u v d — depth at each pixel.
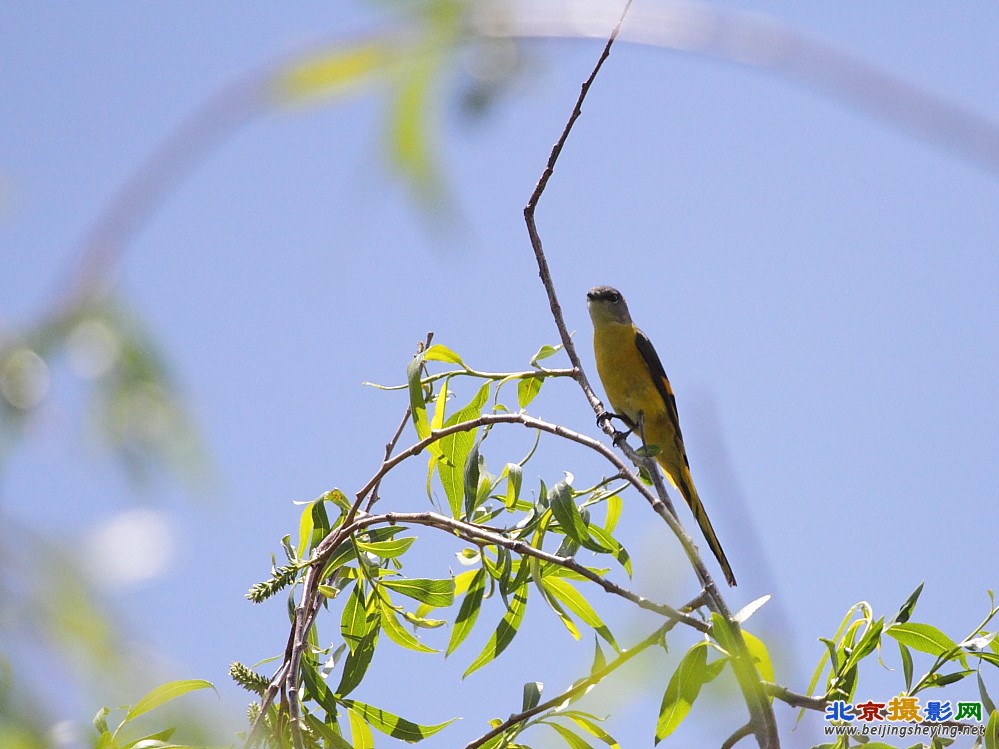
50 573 3.07
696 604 8.80
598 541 11.04
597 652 9.92
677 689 8.77
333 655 10.89
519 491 10.73
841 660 9.50
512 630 10.96
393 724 10.45
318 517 10.94
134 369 3.48
